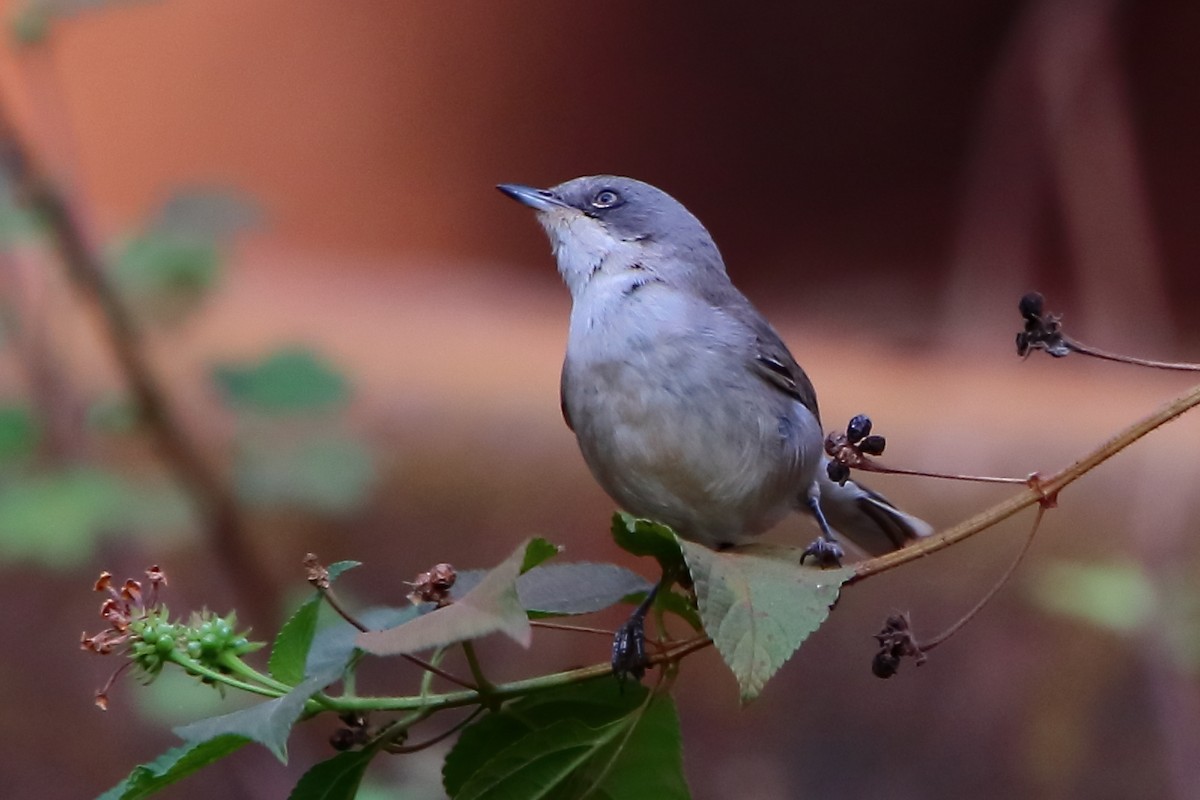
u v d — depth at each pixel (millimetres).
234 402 7613
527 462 12547
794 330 22359
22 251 8070
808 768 11812
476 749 4891
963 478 4707
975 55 28016
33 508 7672
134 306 7945
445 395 13508
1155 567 10555
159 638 4250
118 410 7977
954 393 16266
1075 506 12023
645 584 5098
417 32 28469
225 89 27375
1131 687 10977
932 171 28391
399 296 20375
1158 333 20250
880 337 21141
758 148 29047
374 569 11914
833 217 28359
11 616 11852
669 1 28969
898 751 11648
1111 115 20922
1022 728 11398
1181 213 26844
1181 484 11789
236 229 8086
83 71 26344
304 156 27672
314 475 7973
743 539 7367
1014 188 22438
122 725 11656
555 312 20281
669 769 4734
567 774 4727
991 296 21906
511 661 11328
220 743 4363
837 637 12070
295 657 4387
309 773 4551
